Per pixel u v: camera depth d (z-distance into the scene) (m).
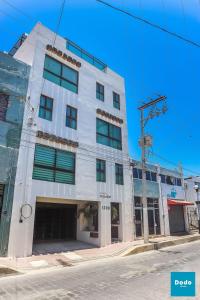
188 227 25.70
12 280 8.02
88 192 15.74
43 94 14.88
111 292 6.42
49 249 13.41
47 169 13.86
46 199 14.52
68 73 17.05
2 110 12.70
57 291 6.64
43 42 15.82
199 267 9.51
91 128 17.34
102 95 19.52
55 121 15.04
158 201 22.67
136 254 14.01
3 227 11.27
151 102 19.12
